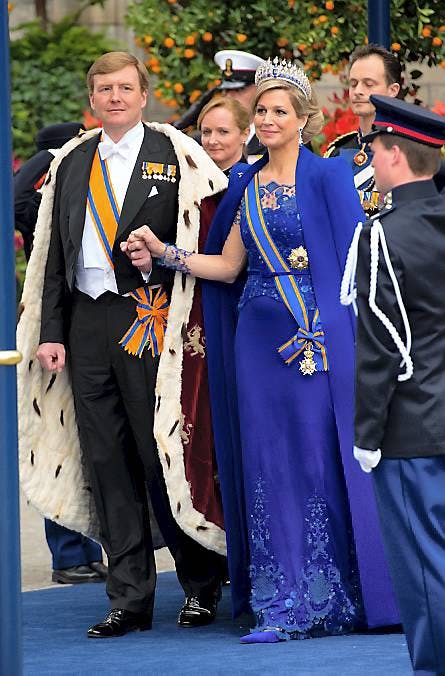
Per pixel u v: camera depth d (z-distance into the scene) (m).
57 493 20.41
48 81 47.12
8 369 14.21
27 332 20.17
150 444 19.84
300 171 19.39
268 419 19.34
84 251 19.66
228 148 22.48
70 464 20.47
